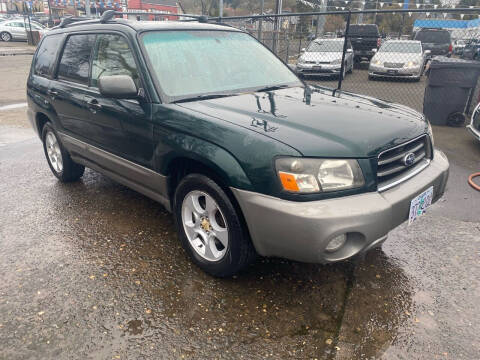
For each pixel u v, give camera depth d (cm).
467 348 229
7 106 942
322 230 223
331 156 231
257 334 239
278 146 233
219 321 250
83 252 326
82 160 420
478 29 1855
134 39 322
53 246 335
